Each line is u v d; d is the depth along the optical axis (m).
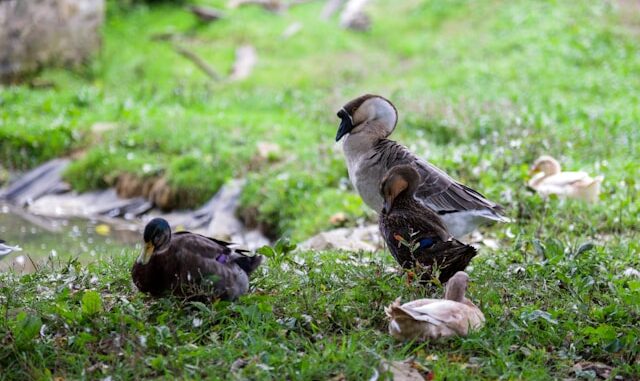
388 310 7.06
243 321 7.24
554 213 11.95
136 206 17.56
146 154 18.92
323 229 14.02
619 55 26.11
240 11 32.59
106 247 14.41
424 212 8.30
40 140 20.25
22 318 6.95
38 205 18.34
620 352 7.10
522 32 28.16
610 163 15.58
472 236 11.67
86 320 7.25
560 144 16.34
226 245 7.84
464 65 25.94
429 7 31.58
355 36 30.45
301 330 7.20
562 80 23.84
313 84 26.28
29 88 25.89
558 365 6.82
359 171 10.03
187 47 29.50
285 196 15.79
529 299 8.27
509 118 18.47
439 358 6.75
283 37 30.16
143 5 32.62
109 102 23.38
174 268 7.32
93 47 27.98
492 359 6.74
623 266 9.68
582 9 29.31
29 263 12.86
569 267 9.03
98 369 6.59
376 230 12.57
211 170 17.52
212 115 22.23
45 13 26.56
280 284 8.27
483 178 13.59
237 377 6.30
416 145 16.92
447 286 7.48
